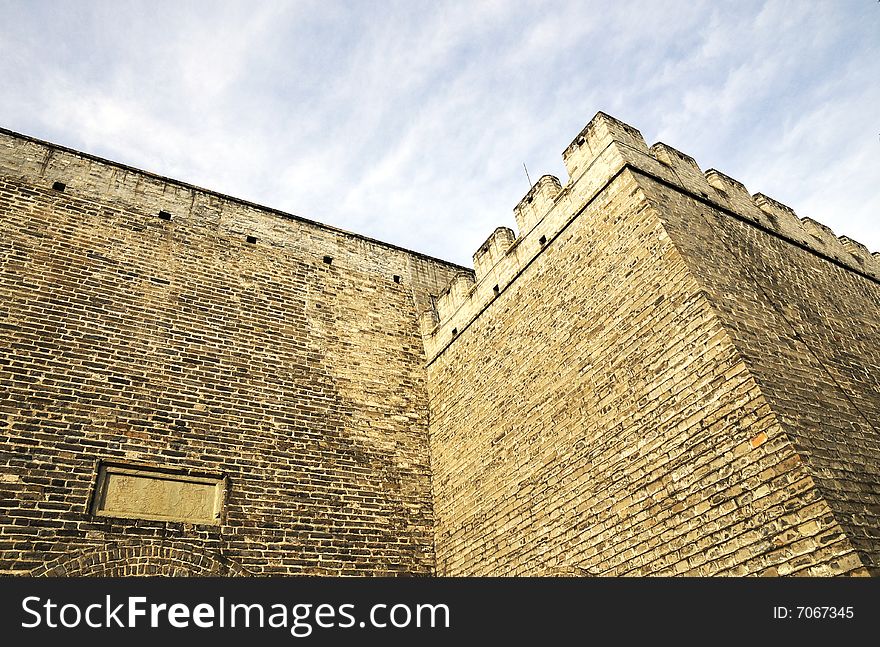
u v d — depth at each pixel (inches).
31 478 323.3
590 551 314.7
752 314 312.5
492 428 420.2
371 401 475.5
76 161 469.7
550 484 355.3
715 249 348.2
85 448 345.4
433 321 549.6
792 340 315.6
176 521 347.6
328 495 407.2
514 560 362.6
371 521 413.7
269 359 446.9
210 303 450.6
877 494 252.2
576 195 410.6
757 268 361.1
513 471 387.5
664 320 315.9
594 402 343.0
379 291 555.8
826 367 315.0
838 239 482.9
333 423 443.8
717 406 275.7
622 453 314.8
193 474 367.9
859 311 407.8
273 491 388.2
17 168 441.1
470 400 454.9
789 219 447.2
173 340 414.9
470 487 421.1
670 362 304.8
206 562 341.7
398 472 449.4
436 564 422.9
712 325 289.9
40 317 378.6
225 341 436.5
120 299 414.6
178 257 462.3
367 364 496.4
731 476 260.5
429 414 499.8
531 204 456.1
